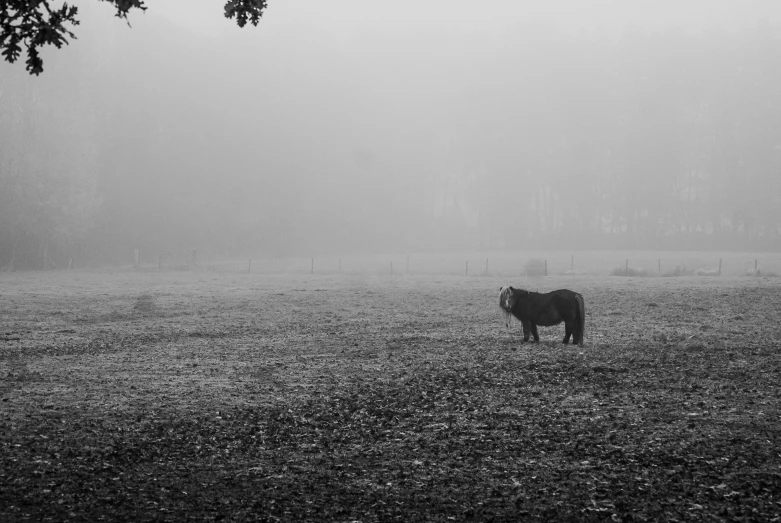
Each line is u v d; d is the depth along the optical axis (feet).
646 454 31.83
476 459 31.86
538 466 30.68
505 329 78.33
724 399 42.29
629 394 44.06
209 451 33.53
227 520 25.07
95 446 34.27
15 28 29.01
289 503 26.73
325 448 33.96
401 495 27.55
